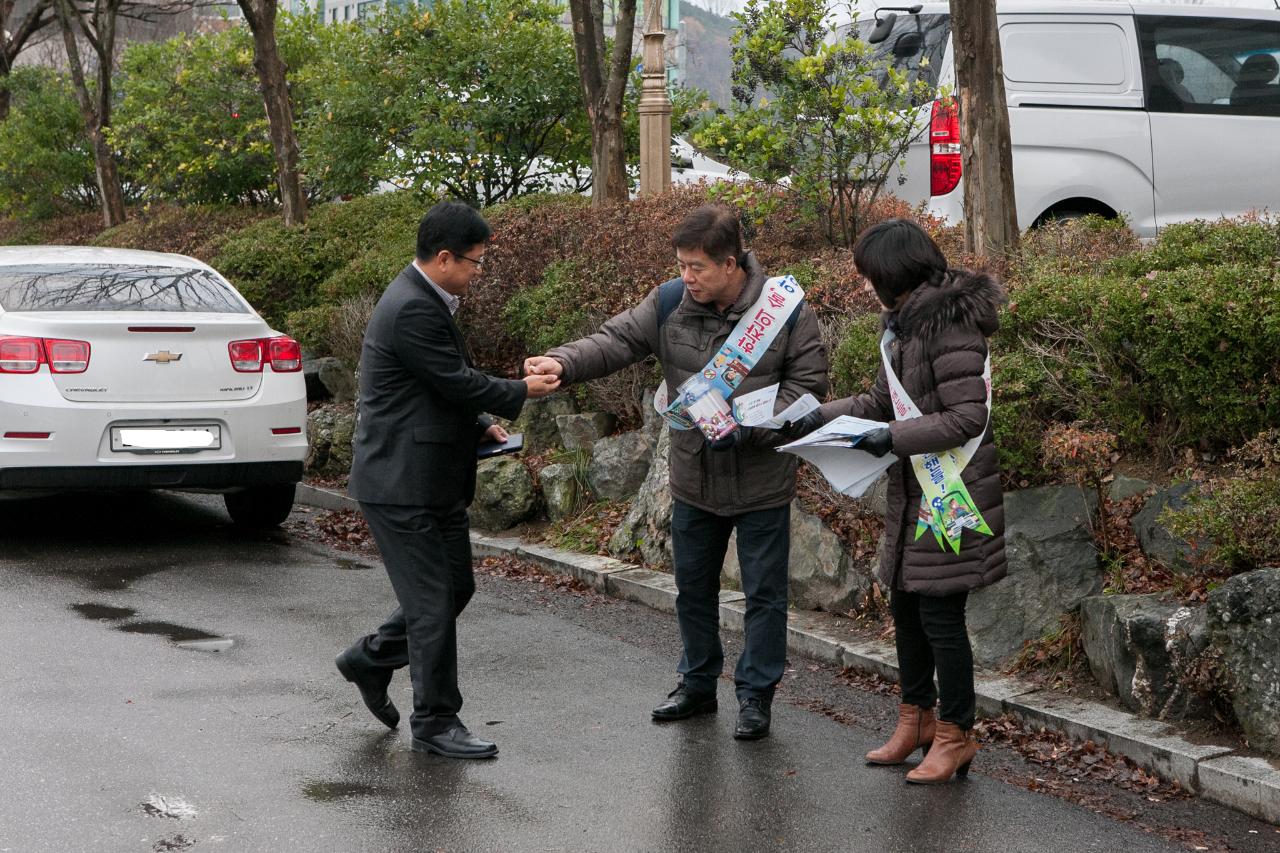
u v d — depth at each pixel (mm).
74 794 4207
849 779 4527
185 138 18047
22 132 22422
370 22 14078
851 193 9195
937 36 10398
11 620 6215
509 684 5547
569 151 14156
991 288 4250
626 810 4203
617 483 8172
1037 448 5941
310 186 16969
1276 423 5453
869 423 4289
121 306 7898
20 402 7312
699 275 4703
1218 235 6906
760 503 4898
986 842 4020
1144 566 5473
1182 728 4703
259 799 4219
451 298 4574
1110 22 10539
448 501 4652
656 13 12328
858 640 5930
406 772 4488
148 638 6000
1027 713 5000
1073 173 10406
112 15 19922
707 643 5117
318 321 11383
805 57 9000
